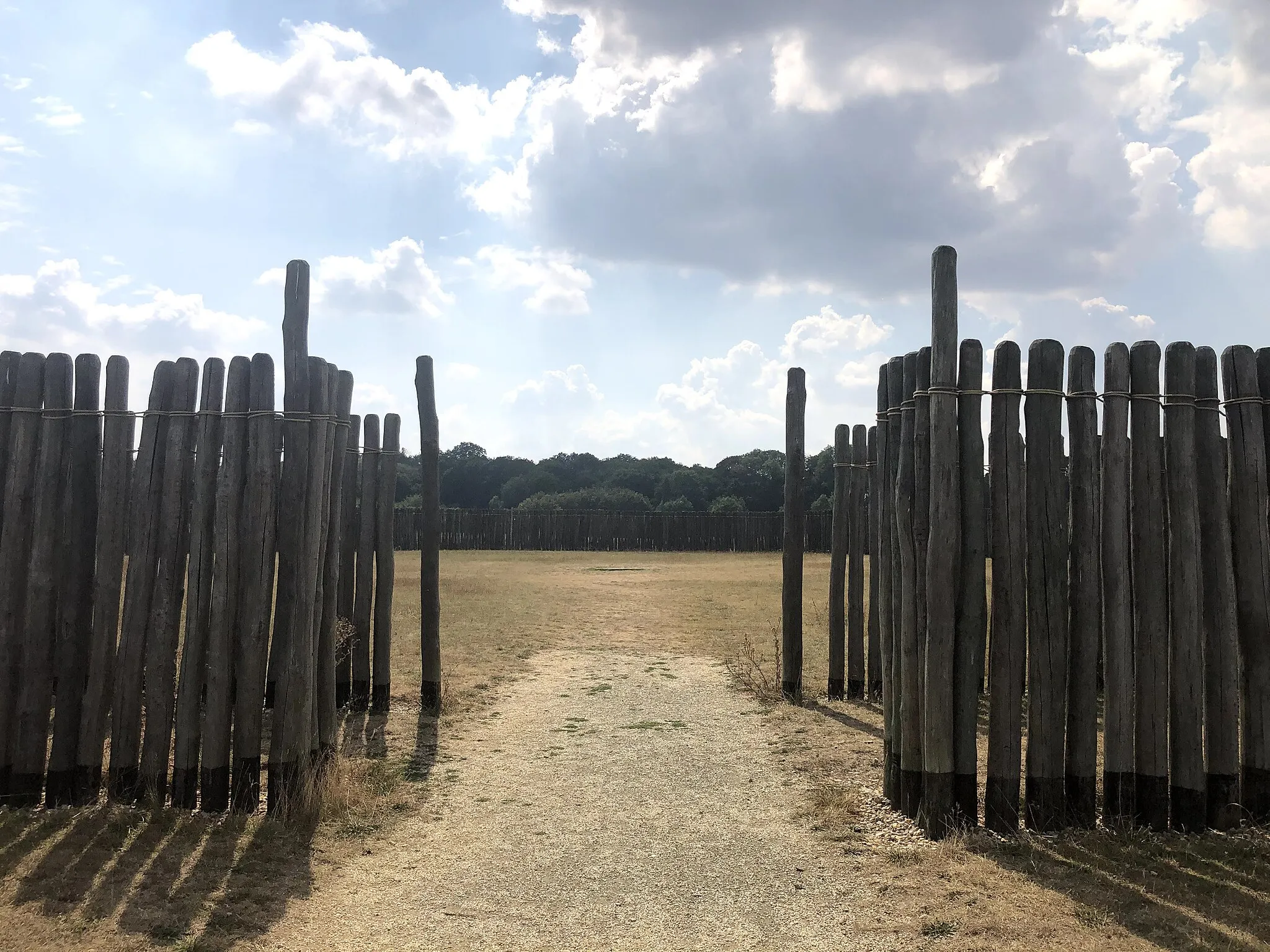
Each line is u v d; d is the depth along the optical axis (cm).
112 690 538
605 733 766
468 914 408
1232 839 482
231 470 527
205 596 530
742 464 7462
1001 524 502
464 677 992
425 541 851
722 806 571
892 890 424
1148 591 507
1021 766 654
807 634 1364
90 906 389
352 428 859
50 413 540
